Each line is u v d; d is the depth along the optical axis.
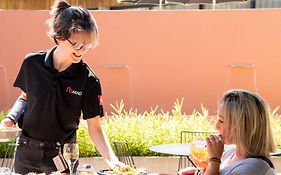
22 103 3.88
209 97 10.00
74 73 3.73
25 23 10.06
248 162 3.01
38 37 10.08
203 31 10.00
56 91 3.70
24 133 3.81
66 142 3.81
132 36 10.09
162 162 6.71
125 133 7.13
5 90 10.05
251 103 3.08
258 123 3.06
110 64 10.09
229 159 3.34
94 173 3.62
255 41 9.91
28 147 3.77
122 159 6.04
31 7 14.23
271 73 9.87
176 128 7.30
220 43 9.97
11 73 10.06
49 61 3.73
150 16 10.05
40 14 10.06
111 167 3.73
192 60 10.03
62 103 3.71
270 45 9.87
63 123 3.76
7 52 10.08
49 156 3.75
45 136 3.74
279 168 6.69
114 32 10.10
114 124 7.32
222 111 3.15
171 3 12.52
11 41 10.06
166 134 7.15
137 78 10.09
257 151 3.06
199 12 9.98
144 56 10.08
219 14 9.96
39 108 3.71
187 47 10.03
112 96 10.09
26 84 3.78
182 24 10.03
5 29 10.09
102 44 10.10
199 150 3.39
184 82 10.04
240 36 9.93
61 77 3.71
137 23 10.07
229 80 9.94
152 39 10.07
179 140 7.05
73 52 3.58
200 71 10.02
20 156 3.80
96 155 6.93
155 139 7.10
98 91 3.85
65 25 3.51
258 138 3.06
